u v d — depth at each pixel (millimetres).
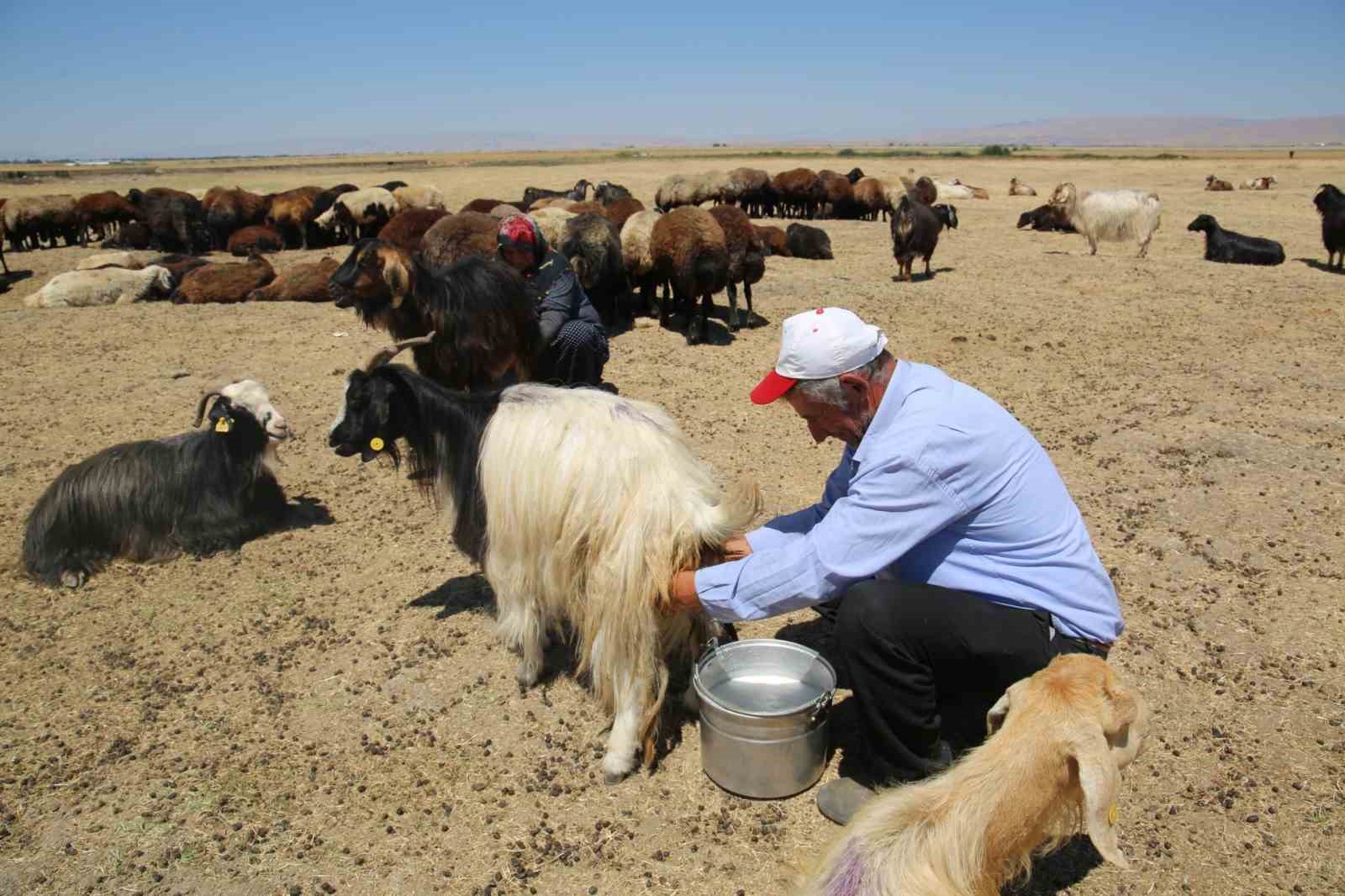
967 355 9898
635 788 3496
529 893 3031
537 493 3477
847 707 3943
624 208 14133
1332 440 6926
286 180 53469
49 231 22625
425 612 4848
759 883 3027
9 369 9812
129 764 3717
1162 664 4148
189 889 3078
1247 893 2918
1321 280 14500
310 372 9547
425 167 75688
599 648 3469
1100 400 8188
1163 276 15047
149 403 8578
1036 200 34062
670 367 9586
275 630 4719
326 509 6273
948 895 2361
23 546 5484
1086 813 2635
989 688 3098
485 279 6211
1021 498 2936
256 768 3670
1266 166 55062
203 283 13820
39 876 3145
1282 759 3516
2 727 3975
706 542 3414
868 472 2938
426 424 3982
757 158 92438
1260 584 4832
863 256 18688
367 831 3322
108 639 4688
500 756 3711
